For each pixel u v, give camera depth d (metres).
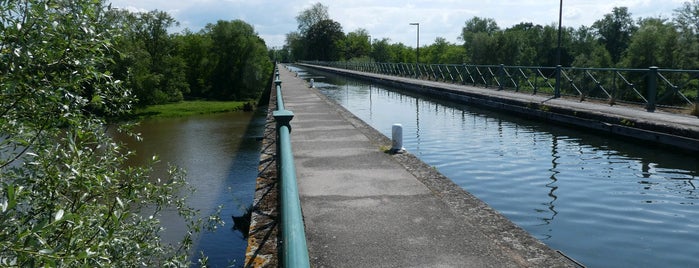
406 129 14.19
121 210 2.54
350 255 4.02
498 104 16.92
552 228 6.14
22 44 2.43
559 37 20.77
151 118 40.00
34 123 2.82
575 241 5.74
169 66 50.31
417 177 6.45
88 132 3.01
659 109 12.41
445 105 20.22
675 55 41.53
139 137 3.97
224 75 63.62
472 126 14.27
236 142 26.17
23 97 2.58
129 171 3.39
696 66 40.31
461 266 3.79
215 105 49.28
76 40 2.71
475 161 9.77
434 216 4.91
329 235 4.46
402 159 7.56
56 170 2.65
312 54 119.88
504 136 12.34
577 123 12.62
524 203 7.12
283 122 5.18
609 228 6.04
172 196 4.29
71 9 2.71
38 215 2.52
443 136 12.72
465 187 8.05
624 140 10.91
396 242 4.27
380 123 15.65
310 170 6.95
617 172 8.41
